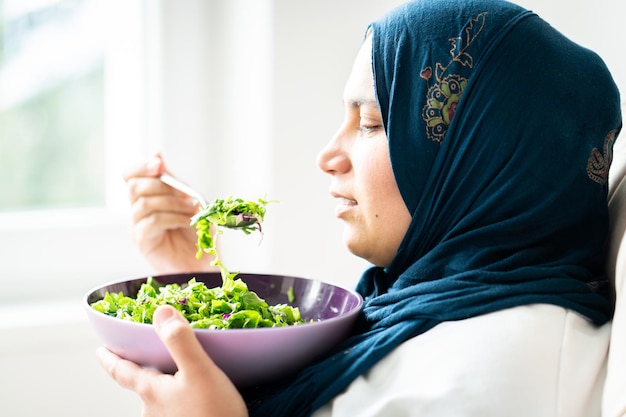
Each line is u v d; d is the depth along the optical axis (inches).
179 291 37.6
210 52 69.0
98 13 68.2
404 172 36.0
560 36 36.6
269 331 31.6
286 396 34.1
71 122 68.3
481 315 33.0
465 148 35.2
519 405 30.5
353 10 62.0
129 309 36.4
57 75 67.3
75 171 69.1
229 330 31.1
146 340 31.8
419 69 35.7
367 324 36.4
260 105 61.9
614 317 32.8
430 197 35.9
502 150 34.8
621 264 33.4
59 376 59.1
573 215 35.5
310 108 61.8
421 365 32.0
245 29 63.7
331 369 33.6
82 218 67.4
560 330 32.4
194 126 69.2
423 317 33.5
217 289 37.3
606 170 36.3
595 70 36.1
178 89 68.2
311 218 63.1
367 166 36.8
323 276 64.1
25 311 60.8
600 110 35.7
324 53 61.6
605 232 37.4
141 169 49.1
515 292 33.2
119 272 67.9
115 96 69.2
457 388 30.7
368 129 37.5
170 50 67.4
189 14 67.7
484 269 34.5
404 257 37.2
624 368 31.1
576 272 35.2
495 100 34.8
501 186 35.0
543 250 35.4
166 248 50.0
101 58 68.7
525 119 34.7
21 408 58.2
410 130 35.9
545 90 34.8
